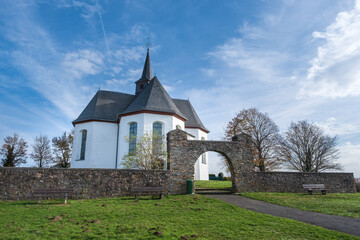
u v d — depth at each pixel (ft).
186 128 98.73
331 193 63.87
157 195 53.47
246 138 63.26
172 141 58.23
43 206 42.04
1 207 41.22
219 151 60.85
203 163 96.73
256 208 43.34
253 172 61.57
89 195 50.75
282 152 121.29
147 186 54.19
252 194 56.85
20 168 49.34
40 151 144.15
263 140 118.01
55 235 25.85
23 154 138.72
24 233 26.37
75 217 33.96
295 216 37.93
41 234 26.12
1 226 29.14
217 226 30.60
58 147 143.43
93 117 87.51
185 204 44.34
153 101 83.41
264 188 61.31
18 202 45.78
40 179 49.57
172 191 55.11
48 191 45.47
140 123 79.77
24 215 34.96
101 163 84.74
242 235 27.22
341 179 67.00
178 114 84.02
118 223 31.07
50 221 31.60
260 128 120.16
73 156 88.94
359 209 43.01
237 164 60.75
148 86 91.20
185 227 29.89
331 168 119.24
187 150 58.44
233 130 123.54
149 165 61.77
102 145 86.53
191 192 55.47
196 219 33.86
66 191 46.24
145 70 119.24
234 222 32.48
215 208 41.32
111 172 53.21
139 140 68.44
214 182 77.10
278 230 29.27
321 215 38.81
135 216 34.96
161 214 36.45
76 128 91.40
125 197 51.49
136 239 24.99
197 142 59.57
